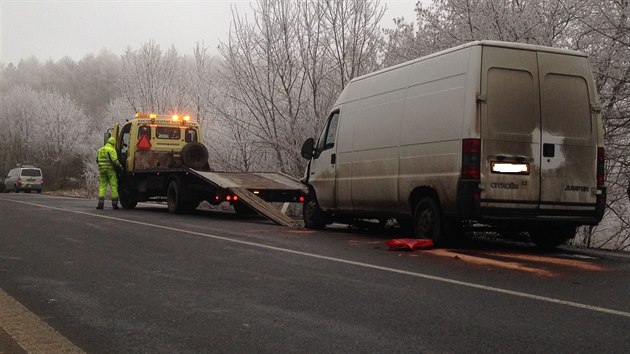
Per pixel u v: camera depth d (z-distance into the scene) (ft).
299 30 60.39
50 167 183.11
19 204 66.28
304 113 60.44
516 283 20.56
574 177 27.94
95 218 46.16
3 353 13.69
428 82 29.86
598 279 21.35
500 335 14.65
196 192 51.24
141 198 60.13
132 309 17.49
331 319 16.19
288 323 15.85
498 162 26.96
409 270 22.97
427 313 16.69
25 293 19.60
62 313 17.12
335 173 37.24
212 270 23.18
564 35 42.88
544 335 14.62
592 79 28.73
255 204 44.57
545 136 27.61
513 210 27.09
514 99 27.37
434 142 28.94
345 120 36.81
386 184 32.42
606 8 39.88
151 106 97.96
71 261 25.40
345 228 41.55
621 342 14.06
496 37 43.68
